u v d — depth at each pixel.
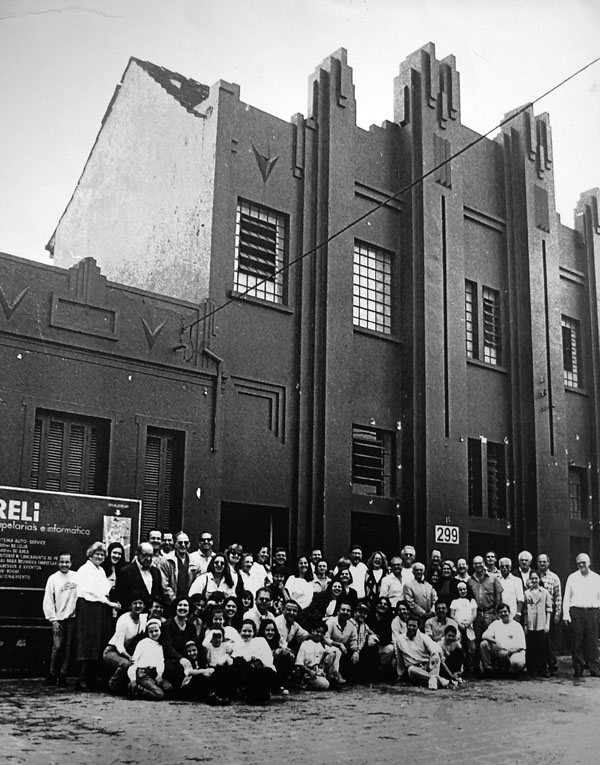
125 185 19.06
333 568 16.19
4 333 12.92
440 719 9.45
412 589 13.51
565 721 9.52
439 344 18.70
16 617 11.77
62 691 10.59
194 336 15.23
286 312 16.84
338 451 16.75
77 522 12.51
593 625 14.29
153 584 11.45
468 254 20.28
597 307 23.16
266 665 10.48
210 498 14.91
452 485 18.31
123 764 6.78
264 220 17.11
